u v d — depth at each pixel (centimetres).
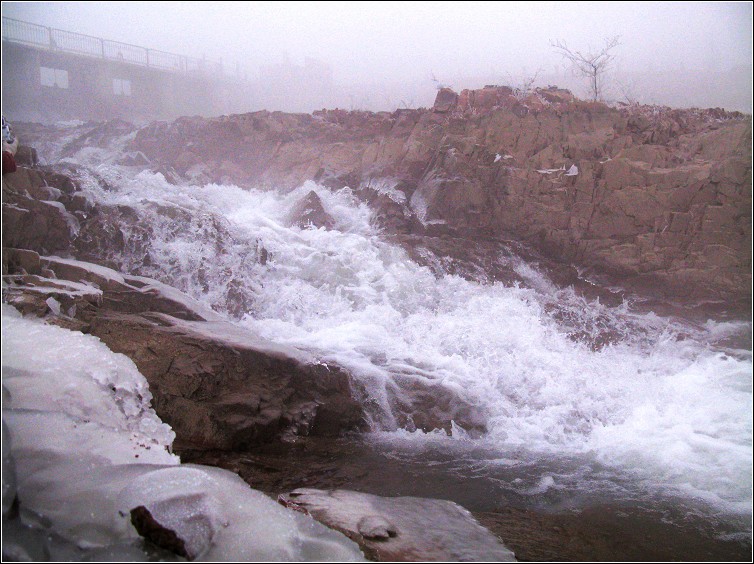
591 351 745
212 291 680
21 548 239
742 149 923
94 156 1162
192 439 455
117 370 392
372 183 1052
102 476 288
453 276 861
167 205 706
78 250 616
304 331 658
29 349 372
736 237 888
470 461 489
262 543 263
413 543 318
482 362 671
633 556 340
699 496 436
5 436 250
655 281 904
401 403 558
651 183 938
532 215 960
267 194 1055
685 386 669
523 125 1016
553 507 409
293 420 491
